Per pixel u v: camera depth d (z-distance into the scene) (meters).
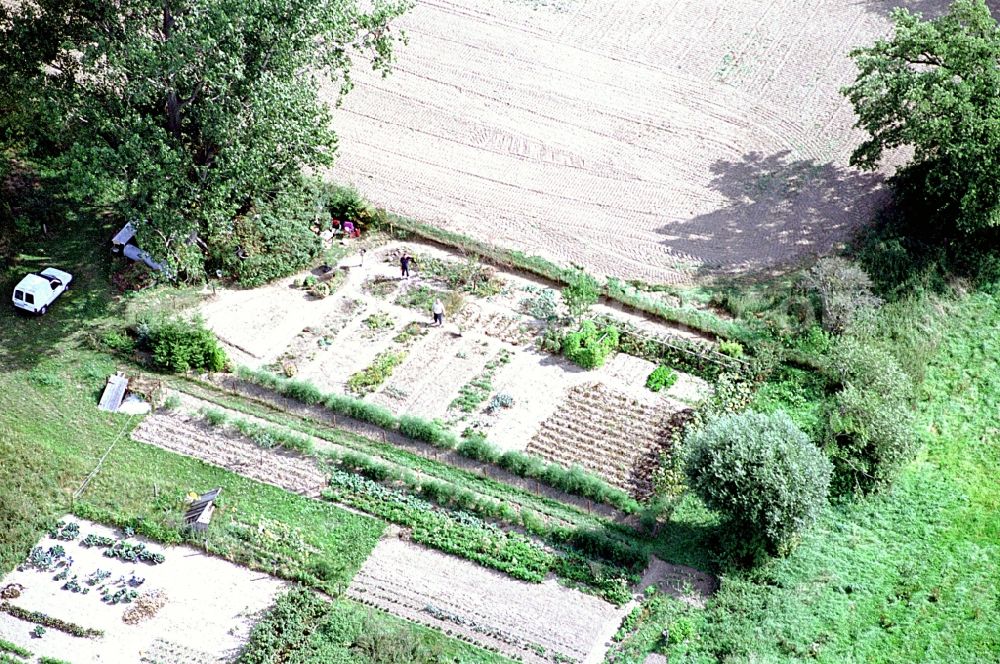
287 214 70.44
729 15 91.75
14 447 58.97
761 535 54.09
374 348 65.38
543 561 55.28
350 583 54.28
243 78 62.00
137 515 56.38
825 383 63.50
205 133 64.12
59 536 55.66
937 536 57.12
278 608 52.44
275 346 65.12
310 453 59.78
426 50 87.50
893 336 66.19
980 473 60.16
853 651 52.25
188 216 65.44
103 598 53.31
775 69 86.44
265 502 57.66
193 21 61.94
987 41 69.12
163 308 66.38
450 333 66.50
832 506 58.16
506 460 59.19
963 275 70.25
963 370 65.38
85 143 63.16
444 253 71.56
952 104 66.00
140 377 62.97
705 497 54.22
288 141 66.00
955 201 68.88
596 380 64.12
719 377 63.66
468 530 56.56
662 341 65.81
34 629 51.81
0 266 68.06
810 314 66.62
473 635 52.47
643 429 61.31
